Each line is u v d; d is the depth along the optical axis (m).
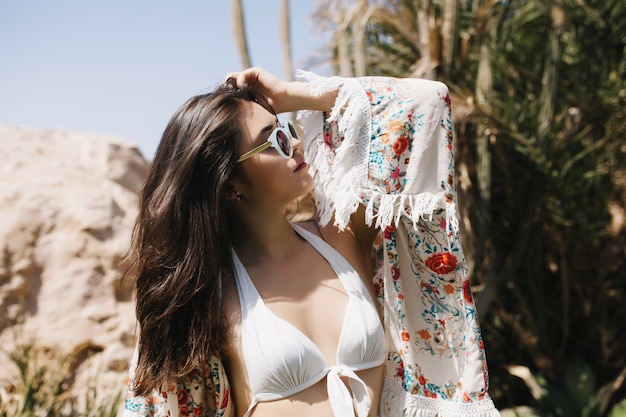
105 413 4.09
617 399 5.40
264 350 1.97
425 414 2.15
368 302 2.10
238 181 2.08
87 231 4.98
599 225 5.81
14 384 4.38
